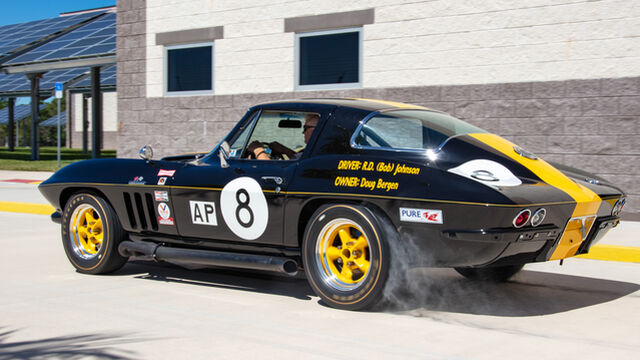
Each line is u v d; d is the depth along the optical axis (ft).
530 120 30.09
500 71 30.68
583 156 28.99
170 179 17.03
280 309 14.57
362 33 34.09
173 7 40.22
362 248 14.28
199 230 16.70
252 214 15.58
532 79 29.96
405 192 13.46
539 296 16.15
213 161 16.84
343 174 14.39
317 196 14.51
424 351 11.39
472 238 12.79
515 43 30.25
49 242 24.44
